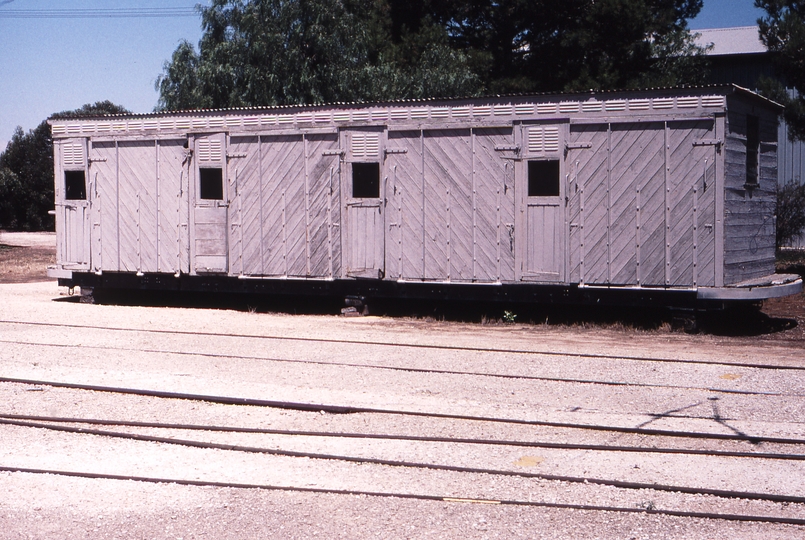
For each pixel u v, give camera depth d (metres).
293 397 9.18
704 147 13.38
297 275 16.27
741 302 14.45
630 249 13.88
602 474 6.63
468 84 32.06
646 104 13.70
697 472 6.67
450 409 8.65
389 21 36.81
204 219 16.94
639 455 7.12
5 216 68.50
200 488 6.42
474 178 14.87
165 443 7.64
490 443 7.47
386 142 15.50
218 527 5.63
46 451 7.40
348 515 5.83
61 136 18.36
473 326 14.86
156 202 17.38
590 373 10.47
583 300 14.36
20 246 44.25
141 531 5.57
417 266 15.37
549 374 10.42
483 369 10.74
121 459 7.17
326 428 8.05
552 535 5.44
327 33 30.66
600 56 34.72
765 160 15.45
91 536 5.50
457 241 15.05
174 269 17.25
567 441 7.53
